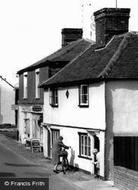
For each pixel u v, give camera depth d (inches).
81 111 867.4
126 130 779.4
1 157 1053.2
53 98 1037.2
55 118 1014.4
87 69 890.1
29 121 1314.0
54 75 1071.0
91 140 818.2
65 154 850.8
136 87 786.2
